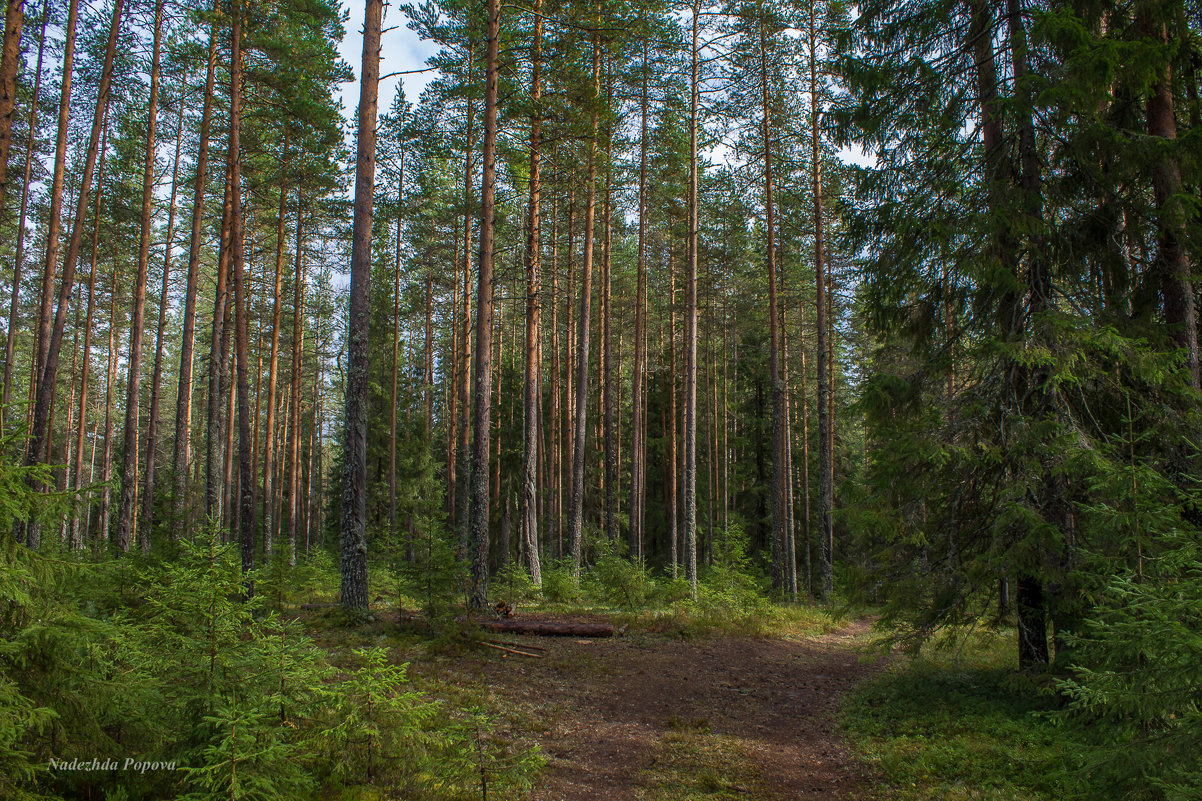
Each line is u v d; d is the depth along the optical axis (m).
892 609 8.16
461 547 14.16
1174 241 7.82
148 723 4.12
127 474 18.42
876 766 6.45
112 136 20.66
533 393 16.75
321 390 44.59
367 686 4.96
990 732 6.84
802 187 20.00
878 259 9.21
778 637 13.19
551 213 23.89
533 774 5.90
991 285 8.12
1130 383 7.51
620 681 9.29
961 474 8.25
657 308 30.39
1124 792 4.00
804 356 29.75
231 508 30.89
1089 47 6.79
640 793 5.79
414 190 24.52
